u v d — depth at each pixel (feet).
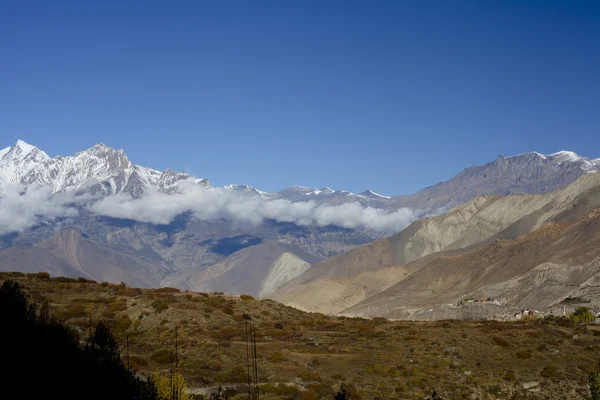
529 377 265.34
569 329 338.13
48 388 166.09
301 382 238.89
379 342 305.53
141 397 181.06
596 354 291.58
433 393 222.69
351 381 247.91
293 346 291.38
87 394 172.04
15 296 186.60
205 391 222.07
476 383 255.70
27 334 176.24
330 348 291.99
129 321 298.35
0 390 159.74
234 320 330.13
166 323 304.71
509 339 309.83
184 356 261.65
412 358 280.31
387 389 243.19
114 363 184.96
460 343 302.66
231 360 259.19
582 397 251.60
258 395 224.33
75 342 187.62
